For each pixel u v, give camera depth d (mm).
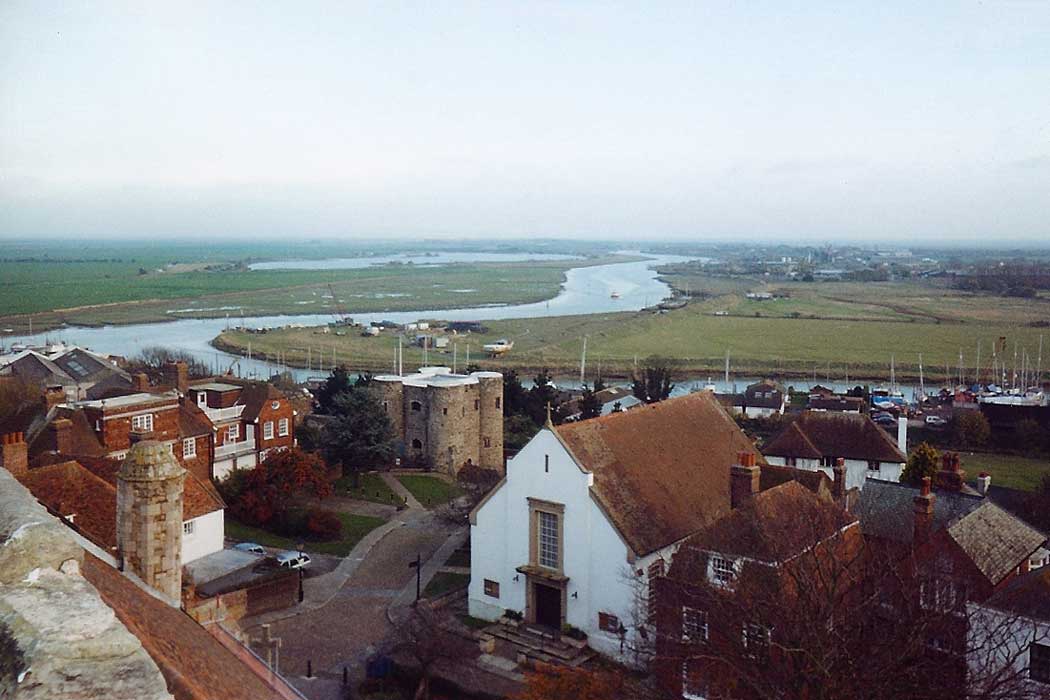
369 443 94375
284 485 76250
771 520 42781
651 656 44406
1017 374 185250
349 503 85938
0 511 10320
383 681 48625
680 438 61656
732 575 41156
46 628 8148
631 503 53562
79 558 9867
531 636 54031
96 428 70750
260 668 15742
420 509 84500
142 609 12664
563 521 53938
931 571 38656
